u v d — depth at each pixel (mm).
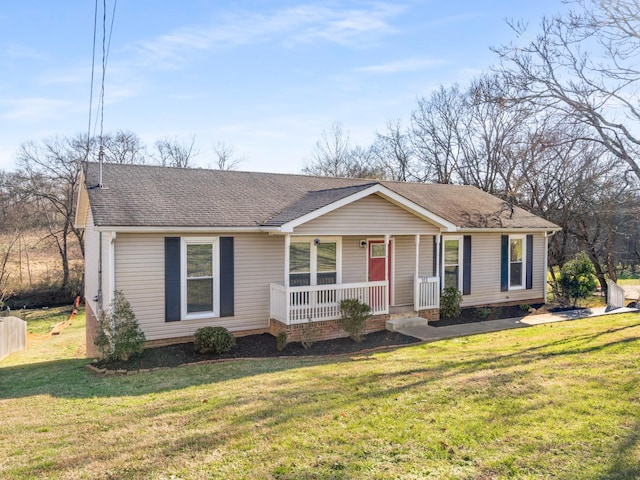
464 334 12875
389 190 13109
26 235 32594
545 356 9039
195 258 12062
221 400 6941
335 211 12641
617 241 25938
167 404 6910
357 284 13281
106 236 11953
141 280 11344
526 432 5324
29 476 4582
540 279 18656
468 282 16844
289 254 12961
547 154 23094
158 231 11062
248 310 12805
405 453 4879
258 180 16031
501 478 4336
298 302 12352
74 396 7809
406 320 13938
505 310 16688
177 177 14594
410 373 8117
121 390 8062
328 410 6230
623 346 9492
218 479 4402
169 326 11727
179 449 5109
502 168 28266
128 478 4469
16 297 28797
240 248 12609
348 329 12445
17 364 13633
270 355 11188
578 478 4301
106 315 11094
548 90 14797
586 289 18016
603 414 5789
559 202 25359
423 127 35625
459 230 15461
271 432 5504
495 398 6504
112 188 12508
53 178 31453
